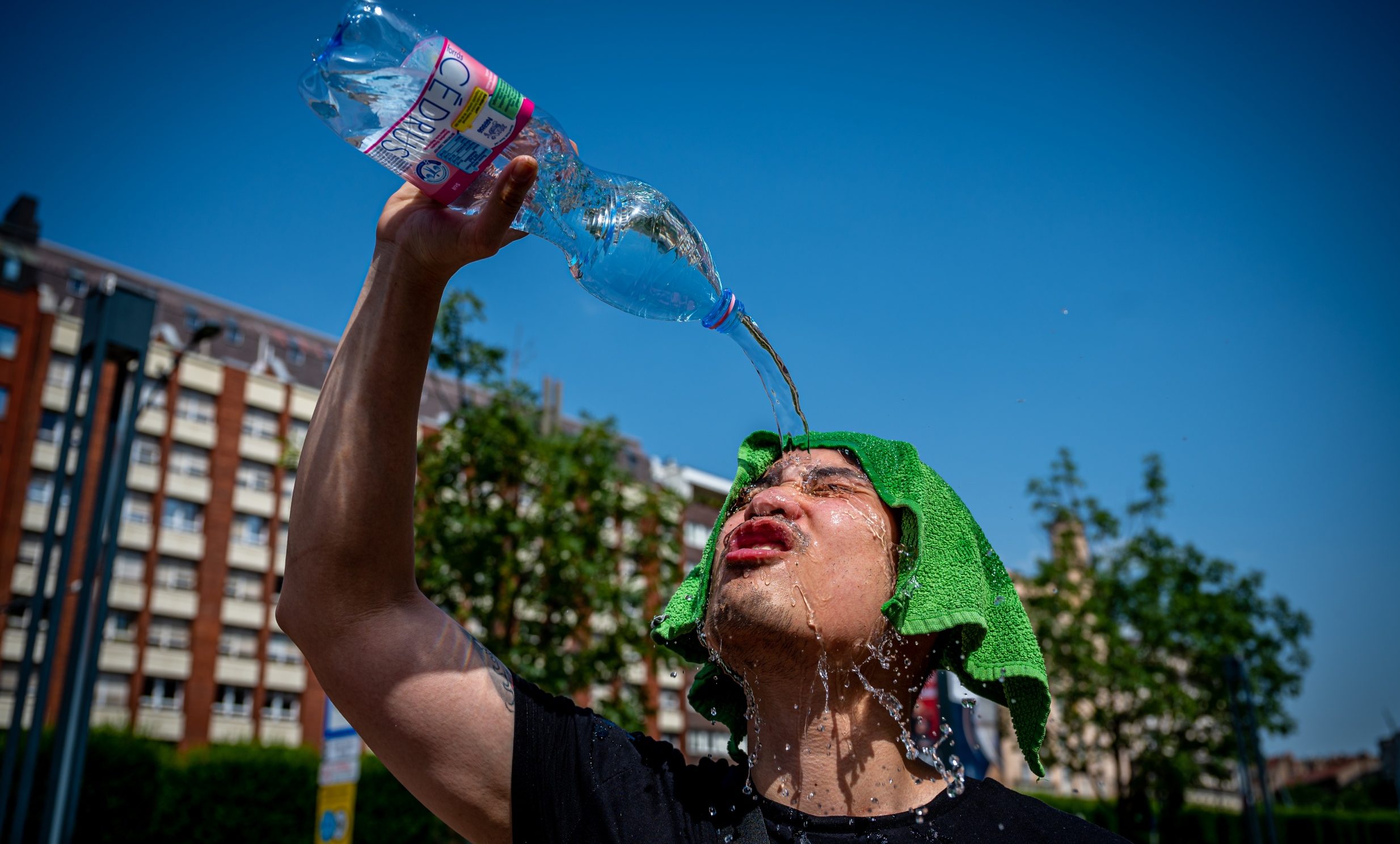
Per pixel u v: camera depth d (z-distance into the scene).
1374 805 47.56
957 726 9.37
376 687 1.61
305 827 23.45
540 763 1.62
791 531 1.74
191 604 38.06
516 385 13.91
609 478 14.18
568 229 2.09
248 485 40.69
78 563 35.31
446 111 1.55
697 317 2.20
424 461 13.41
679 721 39.81
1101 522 17.77
